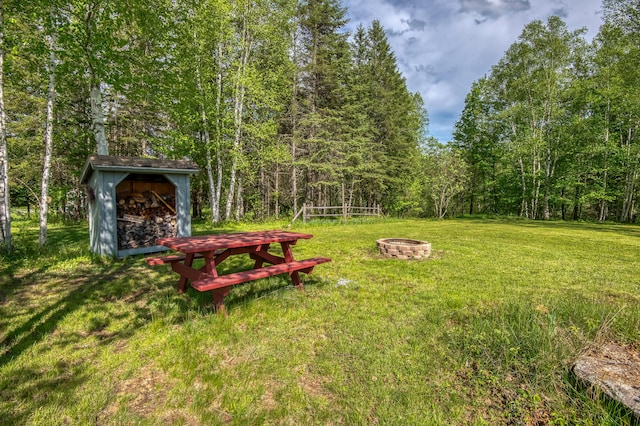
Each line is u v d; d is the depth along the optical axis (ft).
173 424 5.65
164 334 9.01
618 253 22.98
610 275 16.43
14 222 43.37
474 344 8.28
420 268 17.38
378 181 62.49
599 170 58.70
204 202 64.75
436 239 29.68
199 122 40.37
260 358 7.83
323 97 57.41
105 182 19.66
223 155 44.16
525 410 6.08
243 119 47.32
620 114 57.67
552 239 30.40
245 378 7.02
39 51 20.30
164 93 28.14
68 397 6.31
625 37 53.42
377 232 35.45
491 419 5.90
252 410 6.04
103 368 7.36
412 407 6.14
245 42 40.83
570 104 63.10
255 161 47.37
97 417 5.79
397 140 65.31
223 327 9.32
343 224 47.11
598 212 72.64
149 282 14.19
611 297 12.92
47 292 12.66
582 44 60.64
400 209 80.07
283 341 8.68
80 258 18.31
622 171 57.47
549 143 65.21
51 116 21.45
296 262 13.21
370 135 60.64
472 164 79.00
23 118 41.42
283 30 43.45
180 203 24.11
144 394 6.48
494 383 6.84
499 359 7.51
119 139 48.70
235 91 40.47
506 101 70.69
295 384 6.86
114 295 12.37
